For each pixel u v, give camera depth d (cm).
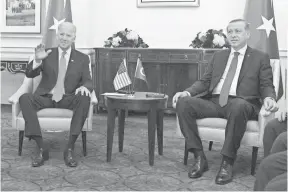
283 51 525
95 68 546
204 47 516
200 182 269
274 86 303
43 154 308
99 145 375
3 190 245
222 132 281
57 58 341
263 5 495
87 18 589
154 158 331
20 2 592
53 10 539
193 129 287
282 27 528
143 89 535
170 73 528
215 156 341
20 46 597
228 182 269
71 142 309
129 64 531
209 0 556
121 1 583
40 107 319
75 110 312
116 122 498
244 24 303
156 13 575
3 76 618
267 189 159
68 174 282
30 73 332
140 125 485
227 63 315
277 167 178
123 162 318
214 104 302
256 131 276
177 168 303
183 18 567
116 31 589
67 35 336
